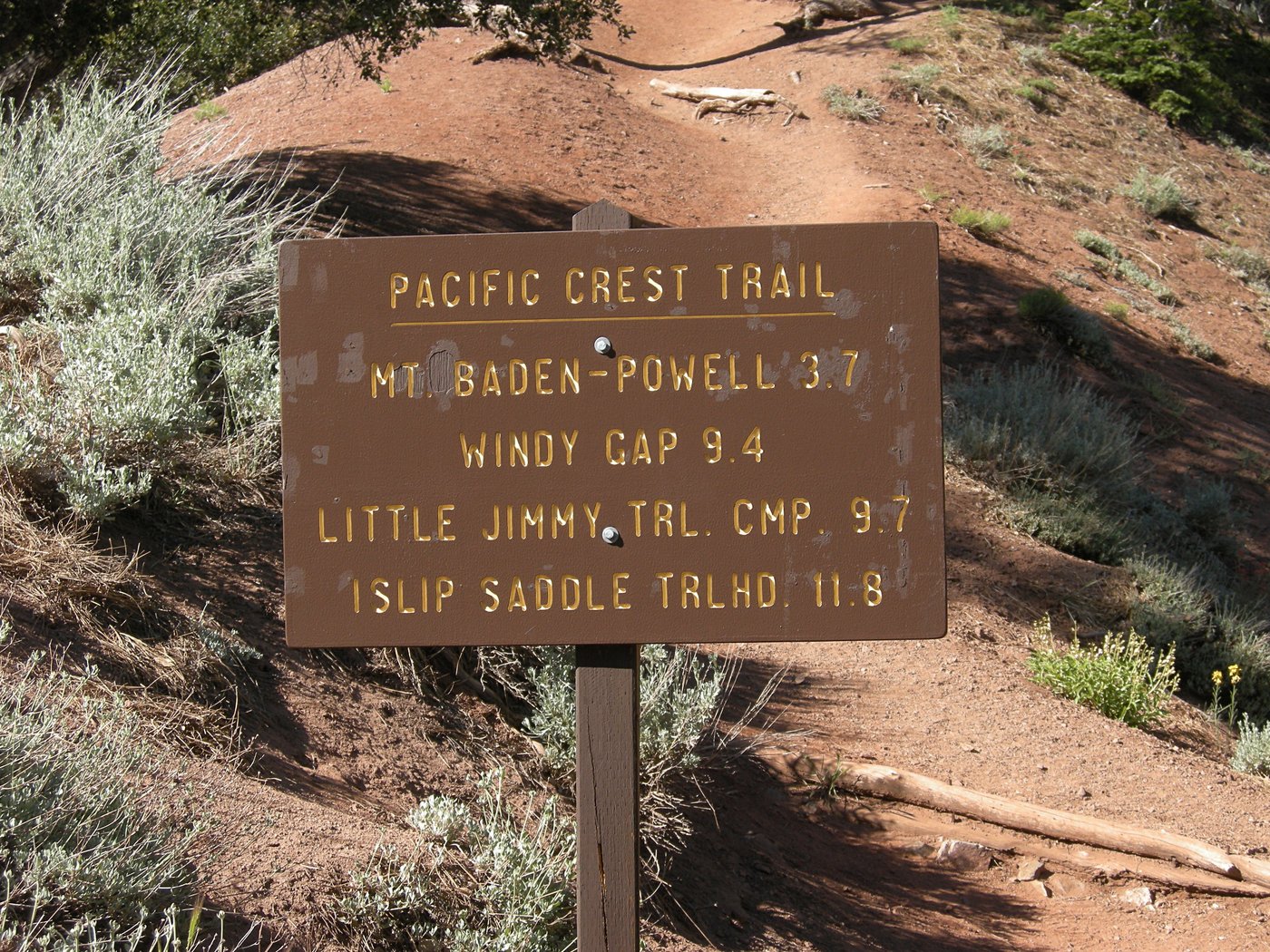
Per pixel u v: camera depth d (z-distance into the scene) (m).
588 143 19.72
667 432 3.20
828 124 22.08
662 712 5.18
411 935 3.65
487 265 3.21
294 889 3.58
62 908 2.97
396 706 5.08
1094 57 27.88
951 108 23.61
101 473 5.02
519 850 3.92
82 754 3.42
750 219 18.33
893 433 3.19
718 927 4.78
